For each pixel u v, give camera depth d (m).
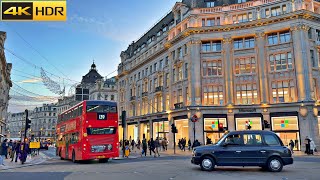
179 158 24.53
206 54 39.53
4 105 57.41
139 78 56.94
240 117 36.56
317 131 33.00
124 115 28.20
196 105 37.72
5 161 24.05
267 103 35.62
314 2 36.56
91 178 11.81
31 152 32.81
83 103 20.88
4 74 55.28
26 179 11.94
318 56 36.00
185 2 45.81
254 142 13.57
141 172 13.84
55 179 11.77
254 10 37.91
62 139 26.92
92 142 20.20
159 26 52.22
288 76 35.19
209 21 40.06
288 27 35.44
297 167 15.28
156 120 47.31
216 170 14.12
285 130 34.38
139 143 45.31
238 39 38.94
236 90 37.94
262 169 14.42
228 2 40.62
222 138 14.11
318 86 34.84
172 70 44.62
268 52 36.91
